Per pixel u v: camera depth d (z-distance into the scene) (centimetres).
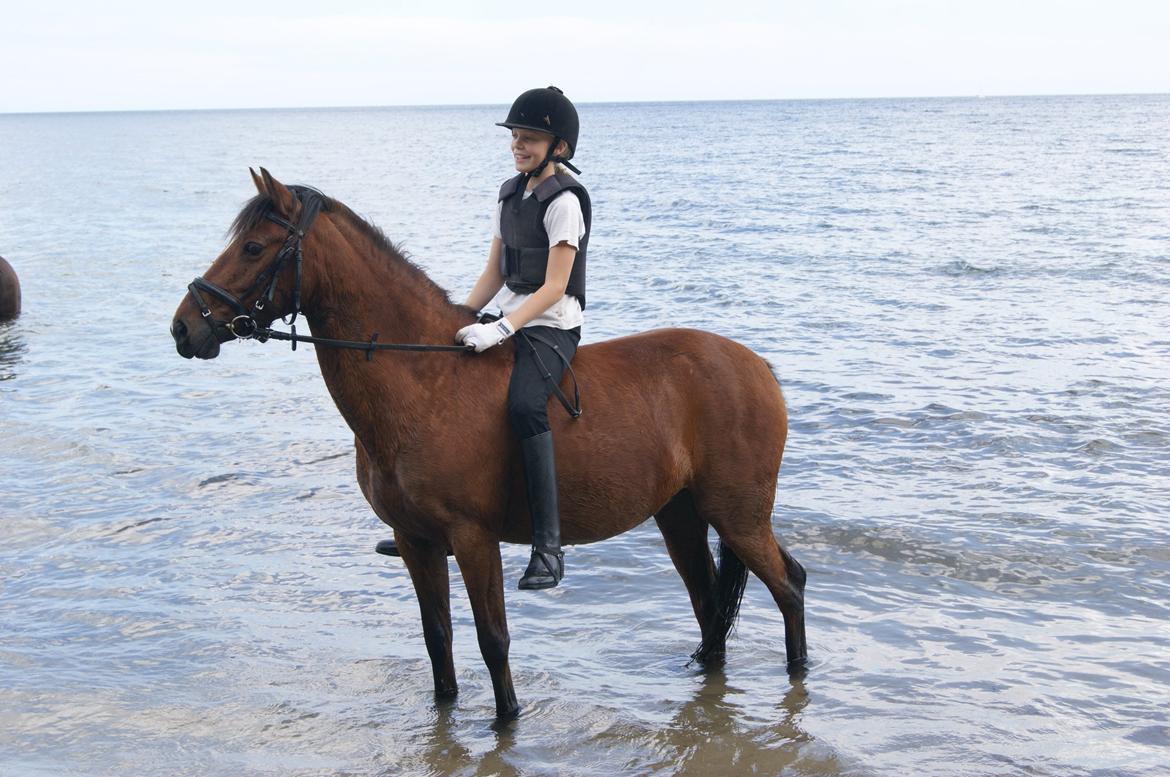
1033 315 1459
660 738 466
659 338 489
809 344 1316
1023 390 1052
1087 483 787
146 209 3706
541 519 434
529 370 439
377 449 433
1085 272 1836
